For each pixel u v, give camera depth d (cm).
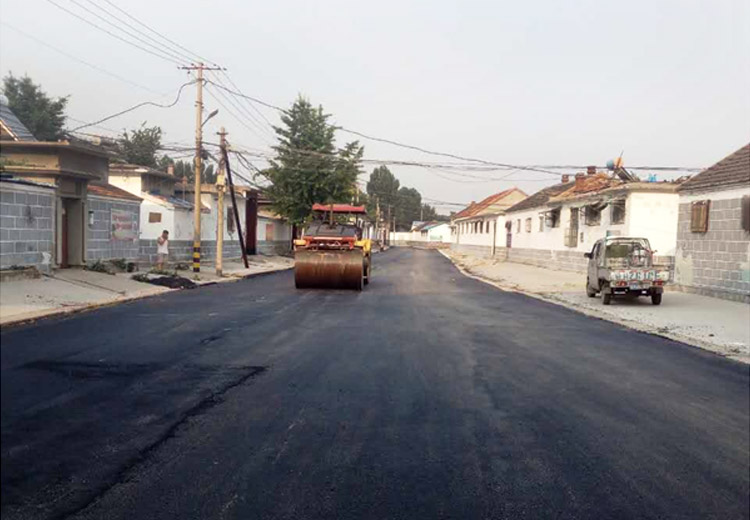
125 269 2280
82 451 509
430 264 4375
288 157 4178
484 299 1953
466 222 7056
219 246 2647
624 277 1755
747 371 907
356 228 2414
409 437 566
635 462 514
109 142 3081
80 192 2058
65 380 739
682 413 664
